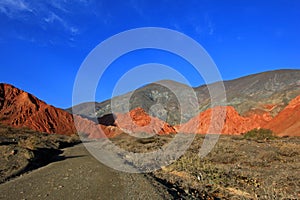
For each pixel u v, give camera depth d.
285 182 11.05
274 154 18.17
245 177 12.12
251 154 18.91
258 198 8.85
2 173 12.60
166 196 7.59
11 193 8.66
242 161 16.47
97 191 8.31
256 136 37.56
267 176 12.17
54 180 10.47
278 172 13.18
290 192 9.67
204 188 9.80
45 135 41.34
